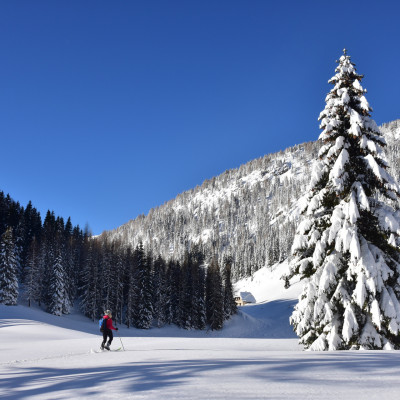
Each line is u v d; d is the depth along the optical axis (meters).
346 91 15.55
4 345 17.58
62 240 86.75
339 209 14.97
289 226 177.12
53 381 5.12
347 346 13.50
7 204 97.50
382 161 14.75
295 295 112.62
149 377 4.66
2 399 3.96
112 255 75.81
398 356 6.65
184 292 75.06
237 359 6.63
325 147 16.16
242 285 154.38
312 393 3.41
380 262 13.69
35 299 70.44
